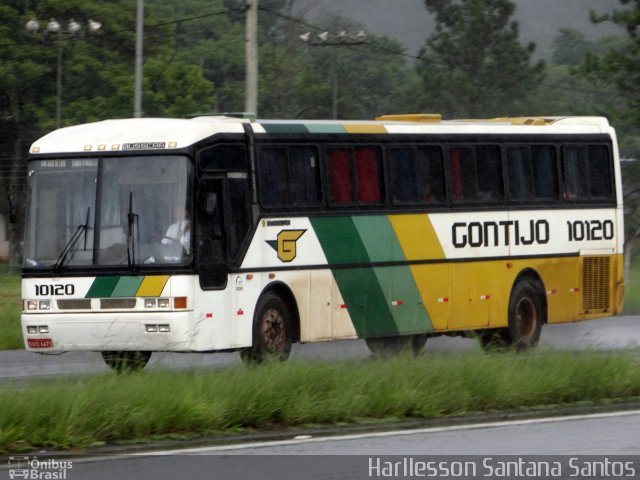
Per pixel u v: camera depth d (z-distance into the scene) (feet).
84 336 146.00
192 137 147.13
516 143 189.37
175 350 143.64
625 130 404.16
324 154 163.94
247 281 151.53
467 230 181.06
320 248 161.68
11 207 155.33
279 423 107.96
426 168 177.37
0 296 296.10
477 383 120.98
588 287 199.00
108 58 527.40
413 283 173.17
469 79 603.67
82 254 147.23
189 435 101.04
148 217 145.79
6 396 98.89
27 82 504.43
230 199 150.71
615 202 203.21
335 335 163.43
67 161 150.00
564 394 124.98
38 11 514.68
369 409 111.96
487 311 183.11
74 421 97.45
